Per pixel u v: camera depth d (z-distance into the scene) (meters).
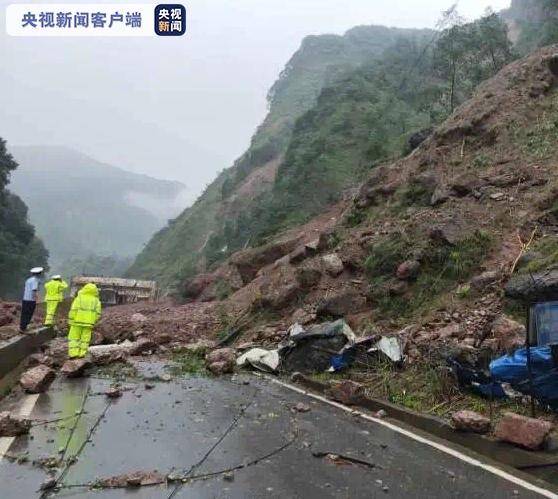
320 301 12.75
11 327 13.70
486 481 4.92
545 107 16.25
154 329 14.76
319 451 5.68
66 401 7.82
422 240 12.53
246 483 4.80
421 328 10.01
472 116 17.20
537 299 8.70
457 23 33.44
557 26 32.72
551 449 5.46
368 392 8.31
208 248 59.03
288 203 32.88
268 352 10.73
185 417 6.99
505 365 6.54
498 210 12.67
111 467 5.17
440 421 6.55
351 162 34.06
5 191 52.00
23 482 4.77
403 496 4.56
